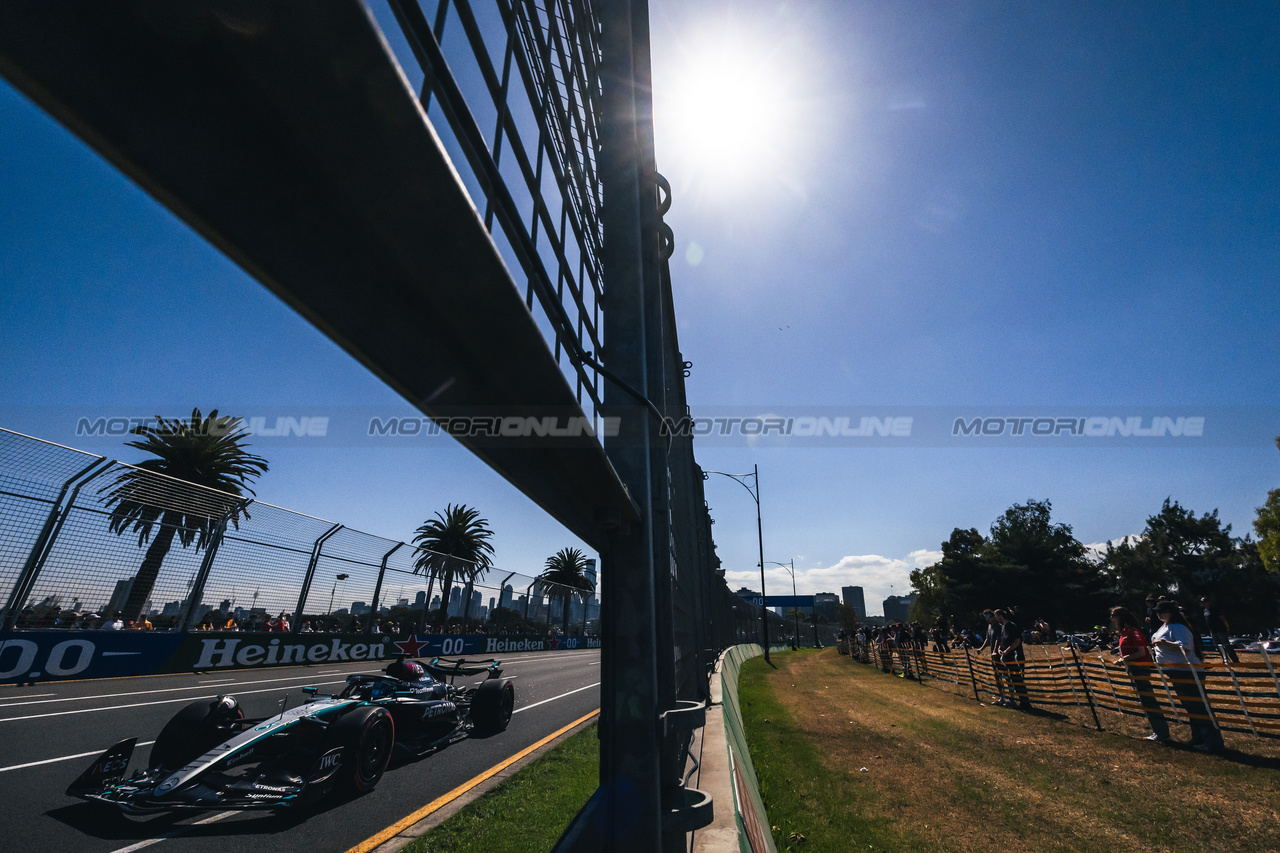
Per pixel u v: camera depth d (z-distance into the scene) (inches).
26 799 181.5
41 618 363.9
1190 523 2202.3
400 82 13.1
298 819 179.9
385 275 18.2
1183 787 221.1
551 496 39.2
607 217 64.6
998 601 1971.0
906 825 194.4
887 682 653.3
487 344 23.9
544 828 164.7
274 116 11.9
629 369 58.3
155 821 175.2
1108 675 378.6
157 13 8.8
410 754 253.6
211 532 467.5
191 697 340.8
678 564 152.5
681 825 56.7
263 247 14.9
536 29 53.4
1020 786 233.6
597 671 679.7
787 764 268.2
